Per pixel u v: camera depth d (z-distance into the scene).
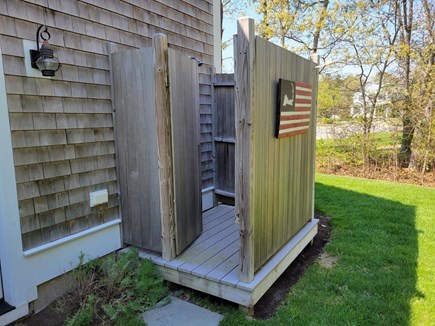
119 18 2.96
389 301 2.48
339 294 2.60
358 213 4.70
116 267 2.57
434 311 2.35
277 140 2.62
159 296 2.54
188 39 4.03
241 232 2.27
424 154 7.25
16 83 2.17
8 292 2.26
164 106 2.55
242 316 2.29
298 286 2.74
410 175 7.40
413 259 3.20
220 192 4.43
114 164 2.95
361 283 2.74
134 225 2.96
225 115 4.27
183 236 2.89
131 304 2.35
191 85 3.01
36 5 2.26
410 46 7.65
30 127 2.27
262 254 2.53
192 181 3.07
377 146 7.98
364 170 8.04
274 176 2.63
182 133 2.85
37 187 2.35
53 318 2.33
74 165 2.60
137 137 2.79
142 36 3.26
